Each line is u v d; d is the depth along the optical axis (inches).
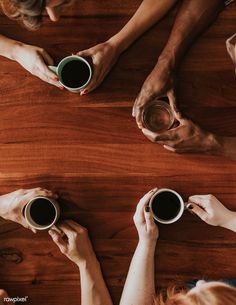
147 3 47.0
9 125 48.4
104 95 47.9
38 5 39.6
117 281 48.2
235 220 46.2
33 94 48.3
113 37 47.0
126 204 48.0
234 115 47.6
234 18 47.0
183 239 47.7
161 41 47.6
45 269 48.4
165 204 46.8
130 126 47.8
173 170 47.6
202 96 47.6
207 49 47.4
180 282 47.7
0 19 48.3
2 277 48.6
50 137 48.3
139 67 47.7
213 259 47.6
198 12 46.4
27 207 45.6
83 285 47.7
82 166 48.1
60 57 48.1
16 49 47.3
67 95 48.1
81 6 47.7
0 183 48.4
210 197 46.8
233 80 47.4
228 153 46.7
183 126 46.4
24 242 48.4
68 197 48.3
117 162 48.0
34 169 48.4
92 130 48.1
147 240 47.0
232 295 41.4
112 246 48.2
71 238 47.2
